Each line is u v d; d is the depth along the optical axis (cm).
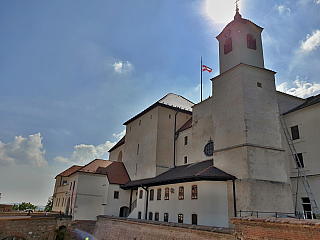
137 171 3838
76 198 3491
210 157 2808
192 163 3119
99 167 4000
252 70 2455
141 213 3100
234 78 2462
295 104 2659
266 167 2152
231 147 2284
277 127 2353
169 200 2633
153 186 3011
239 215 2009
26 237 3092
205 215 2128
